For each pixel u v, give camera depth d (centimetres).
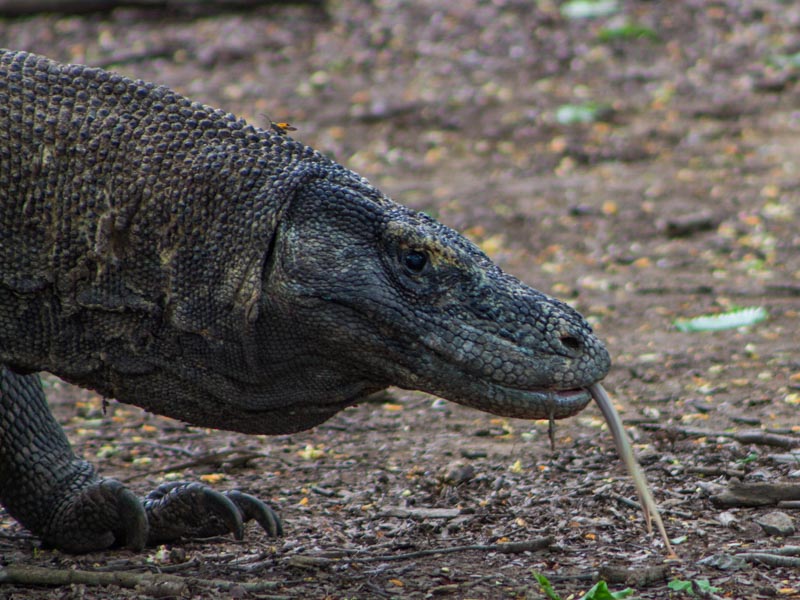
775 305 1620
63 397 1418
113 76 806
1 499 930
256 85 2855
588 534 923
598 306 1658
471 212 2139
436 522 968
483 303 769
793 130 2553
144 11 3206
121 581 840
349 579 845
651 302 1666
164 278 784
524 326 766
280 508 1027
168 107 799
